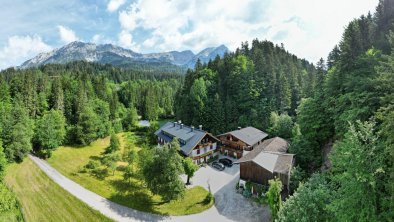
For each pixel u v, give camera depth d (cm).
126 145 7862
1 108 7106
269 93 8556
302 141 4750
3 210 4031
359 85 3388
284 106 8331
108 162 5847
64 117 8881
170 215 4181
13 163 6125
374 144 2050
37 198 4653
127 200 4638
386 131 1970
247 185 4634
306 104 4725
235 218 4016
